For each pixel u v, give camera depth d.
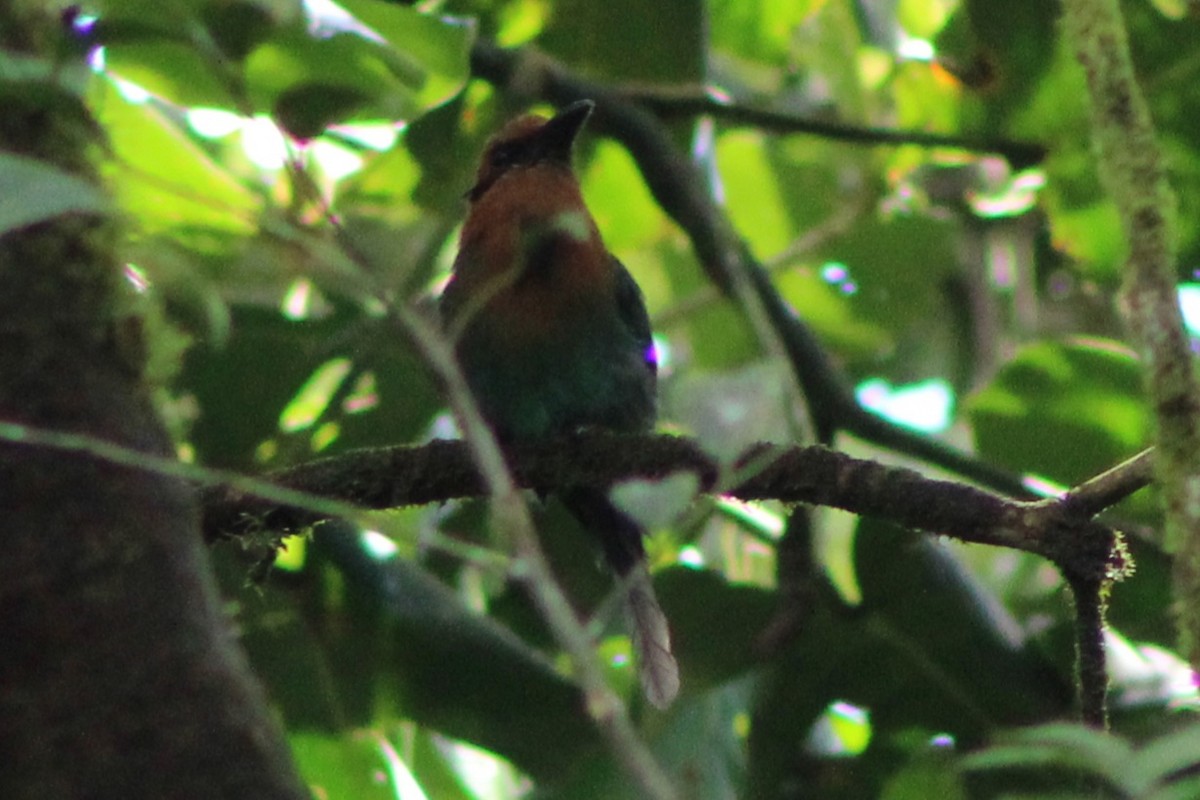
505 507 4.66
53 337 4.91
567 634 4.37
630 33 13.00
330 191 12.56
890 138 12.75
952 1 15.20
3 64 4.95
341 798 10.46
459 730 10.38
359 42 7.08
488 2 12.96
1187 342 6.22
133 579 4.63
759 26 14.30
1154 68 12.02
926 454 11.34
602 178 14.24
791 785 10.70
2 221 3.88
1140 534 10.85
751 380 7.67
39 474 4.69
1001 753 3.93
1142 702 10.16
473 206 11.23
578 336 10.57
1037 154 12.61
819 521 11.11
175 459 5.15
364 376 11.05
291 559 10.51
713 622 10.53
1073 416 12.16
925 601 10.66
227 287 10.54
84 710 4.45
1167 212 6.52
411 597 10.56
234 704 4.56
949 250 14.62
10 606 4.54
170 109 11.64
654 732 11.08
